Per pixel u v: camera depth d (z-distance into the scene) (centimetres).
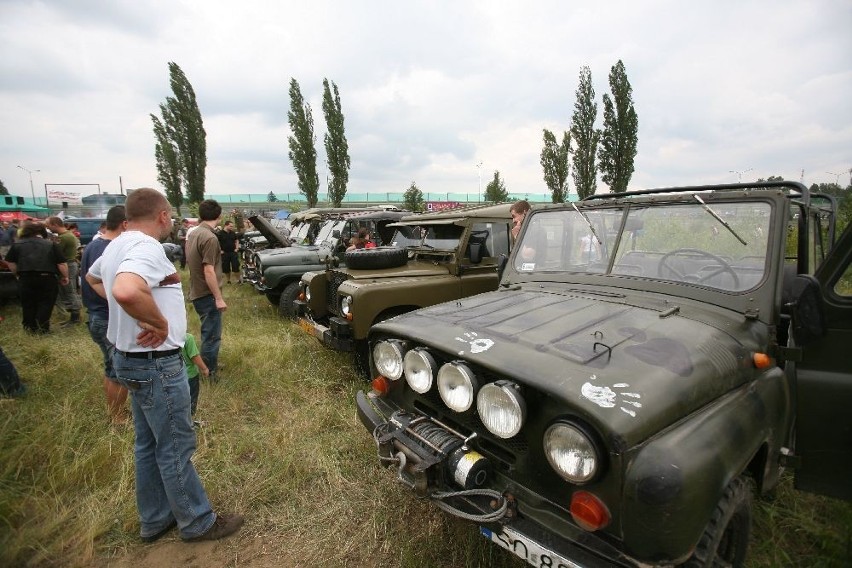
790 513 266
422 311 286
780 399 221
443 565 244
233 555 260
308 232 1131
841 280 205
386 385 279
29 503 291
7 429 354
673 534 153
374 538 265
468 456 209
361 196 5653
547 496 192
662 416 169
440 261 552
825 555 240
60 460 326
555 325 234
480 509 199
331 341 499
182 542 269
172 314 246
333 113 3469
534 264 349
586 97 3070
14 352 561
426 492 214
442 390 223
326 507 296
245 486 314
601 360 192
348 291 479
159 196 256
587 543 173
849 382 205
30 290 674
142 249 230
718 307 250
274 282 797
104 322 384
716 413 184
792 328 240
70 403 418
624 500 161
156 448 255
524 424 197
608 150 3025
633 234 300
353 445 364
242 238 1306
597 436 167
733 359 209
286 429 387
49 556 256
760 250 251
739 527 204
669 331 219
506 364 198
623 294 278
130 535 274
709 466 162
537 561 178
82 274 394
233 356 555
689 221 279
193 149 3538
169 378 246
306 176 3497
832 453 211
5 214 2208
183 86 3462
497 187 3306
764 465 214
